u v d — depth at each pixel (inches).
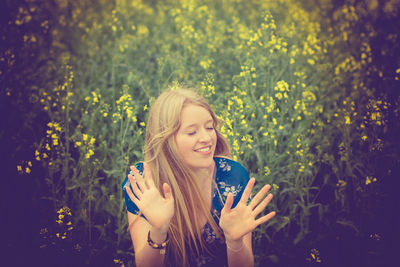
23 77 181.2
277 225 129.5
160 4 296.7
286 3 273.4
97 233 131.2
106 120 168.6
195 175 71.9
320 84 190.1
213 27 242.5
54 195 127.3
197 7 252.1
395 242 124.6
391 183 136.2
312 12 261.3
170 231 73.2
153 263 65.9
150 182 61.8
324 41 219.0
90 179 124.2
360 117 140.9
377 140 132.3
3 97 168.4
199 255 76.9
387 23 232.4
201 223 74.8
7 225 130.6
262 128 134.0
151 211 59.6
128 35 222.5
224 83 194.2
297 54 194.7
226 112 126.0
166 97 68.2
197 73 186.9
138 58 225.5
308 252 126.4
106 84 194.2
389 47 215.2
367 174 133.2
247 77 146.8
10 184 145.4
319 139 154.5
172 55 189.9
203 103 67.4
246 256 66.1
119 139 138.9
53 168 127.9
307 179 144.6
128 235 124.4
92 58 222.8
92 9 274.7
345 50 220.1
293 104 163.6
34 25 219.8
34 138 156.6
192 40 207.5
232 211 59.3
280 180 132.6
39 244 124.3
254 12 275.7
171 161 68.4
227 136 124.3
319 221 132.3
